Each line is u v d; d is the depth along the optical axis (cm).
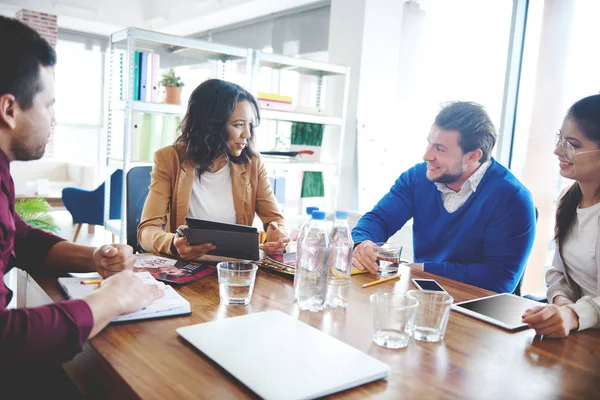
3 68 88
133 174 206
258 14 612
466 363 91
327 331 102
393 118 439
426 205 199
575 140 146
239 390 75
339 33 427
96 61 829
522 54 370
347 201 434
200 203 200
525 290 337
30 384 108
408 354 93
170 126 341
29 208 416
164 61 373
